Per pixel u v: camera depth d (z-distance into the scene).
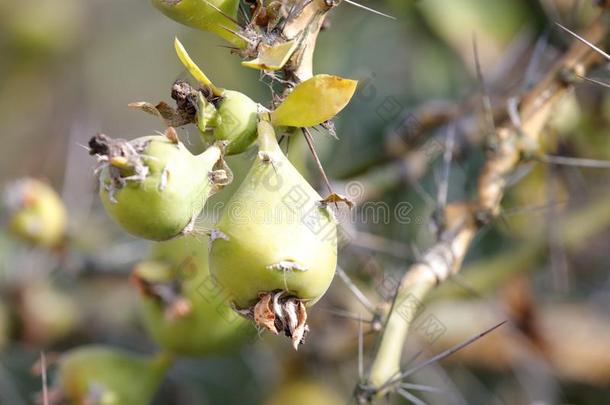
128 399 0.51
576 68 0.51
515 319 0.61
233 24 0.43
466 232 0.49
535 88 0.51
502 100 0.58
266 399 0.58
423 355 0.60
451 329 0.60
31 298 0.61
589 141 0.59
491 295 0.61
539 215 0.60
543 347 0.62
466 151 0.58
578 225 0.60
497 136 0.50
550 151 0.57
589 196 0.61
